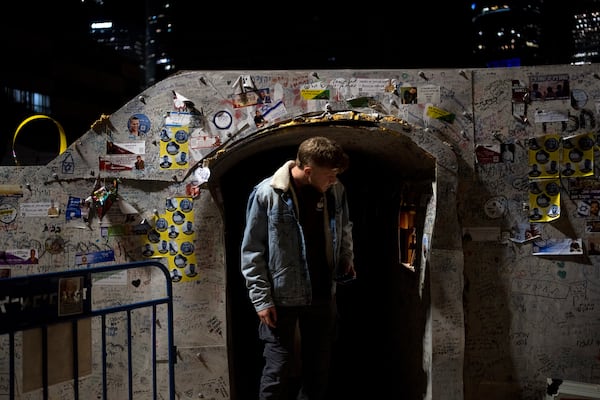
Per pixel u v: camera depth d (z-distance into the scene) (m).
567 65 3.78
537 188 3.78
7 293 2.40
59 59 27.16
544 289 3.79
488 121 3.77
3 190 3.64
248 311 5.41
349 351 5.55
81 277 2.67
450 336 3.61
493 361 3.79
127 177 3.65
